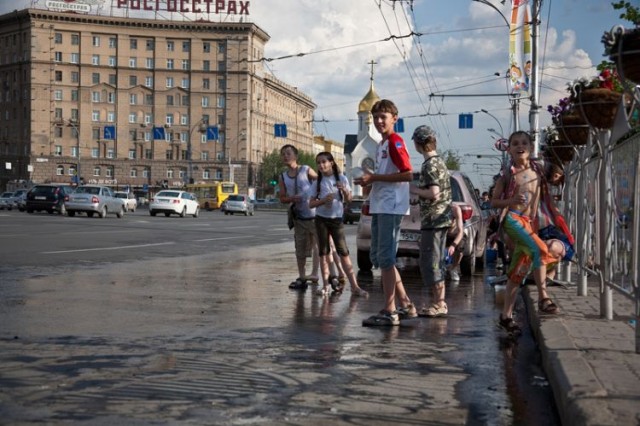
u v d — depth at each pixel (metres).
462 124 62.00
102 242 21.72
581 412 4.07
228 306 9.59
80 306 9.17
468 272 15.32
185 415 4.64
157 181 126.44
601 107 7.62
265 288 11.87
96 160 124.62
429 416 4.75
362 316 9.07
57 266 14.27
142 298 10.12
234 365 6.05
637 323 5.60
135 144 125.94
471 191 16.38
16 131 125.38
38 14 121.12
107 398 4.98
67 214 51.12
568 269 11.47
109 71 124.62
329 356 6.53
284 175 12.05
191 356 6.36
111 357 6.25
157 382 5.42
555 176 12.73
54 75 122.88
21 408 4.71
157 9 124.00
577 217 10.60
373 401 5.07
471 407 4.98
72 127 124.06
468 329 8.26
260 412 4.74
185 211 57.34
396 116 8.57
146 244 21.69
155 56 125.19
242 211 74.88
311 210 11.91
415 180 15.10
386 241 8.37
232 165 126.44
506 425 4.60
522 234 7.78
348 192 11.44
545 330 6.84
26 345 6.67
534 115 25.02
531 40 25.03
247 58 125.62
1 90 127.38
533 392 5.41
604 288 7.77
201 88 126.25
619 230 7.03
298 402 5.00
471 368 6.19
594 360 5.48
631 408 4.12
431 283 9.20
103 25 123.75
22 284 11.28
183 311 9.02
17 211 61.16
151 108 126.12
